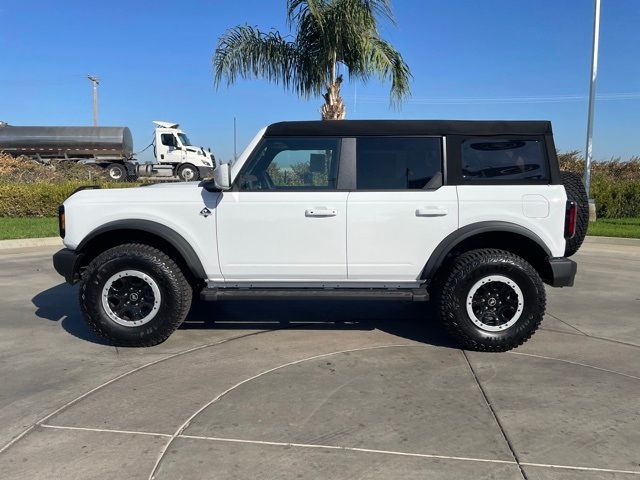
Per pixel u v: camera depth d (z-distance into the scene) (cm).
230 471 282
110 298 468
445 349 474
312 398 371
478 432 323
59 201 1582
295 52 1169
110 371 420
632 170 2256
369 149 473
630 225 1369
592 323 554
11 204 1564
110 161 2898
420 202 461
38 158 2848
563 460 293
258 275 477
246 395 375
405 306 625
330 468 285
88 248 489
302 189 473
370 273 472
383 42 1154
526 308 455
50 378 406
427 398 371
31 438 316
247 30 1162
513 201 458
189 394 377
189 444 309
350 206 463
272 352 466
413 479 275
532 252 484
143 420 338
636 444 310
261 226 468
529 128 468
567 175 523
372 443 310
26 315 584
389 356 455
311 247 468
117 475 279
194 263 469
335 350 471
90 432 323
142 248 470
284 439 315
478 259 455
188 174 2766
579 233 509
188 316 579
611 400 367
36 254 997
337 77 1183
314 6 1078
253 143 476
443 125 470
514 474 279
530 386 391
